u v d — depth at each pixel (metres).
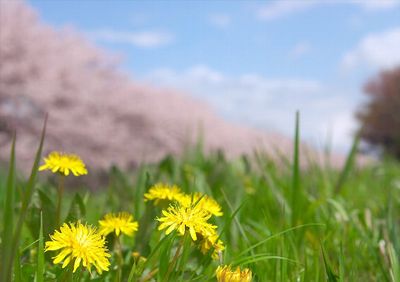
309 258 1.68
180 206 1.18
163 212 0.98
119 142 11.94
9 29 11.34
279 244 1.45
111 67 14.63
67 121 11.12
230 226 1.76
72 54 13.15
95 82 12.88
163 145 12.98
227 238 1.74
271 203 2.35
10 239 0.77
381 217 2.27
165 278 1.04
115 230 1.20
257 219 2.22
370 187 3.40
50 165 1.24
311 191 2.74
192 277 1.17
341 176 2.52
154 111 13.41
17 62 11.10
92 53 13.95
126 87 14.09
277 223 2.09
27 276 1.11
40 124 10.90
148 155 12.50
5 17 11.75
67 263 0.85
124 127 12.48
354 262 1.27
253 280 1.21
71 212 1.26
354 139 2.51
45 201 1.28
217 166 2.74
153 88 15.94
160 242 1.12
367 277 1.63
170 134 13.28
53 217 1.28
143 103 13.62
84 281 1.12
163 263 1.15
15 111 10.73
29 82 10.88
